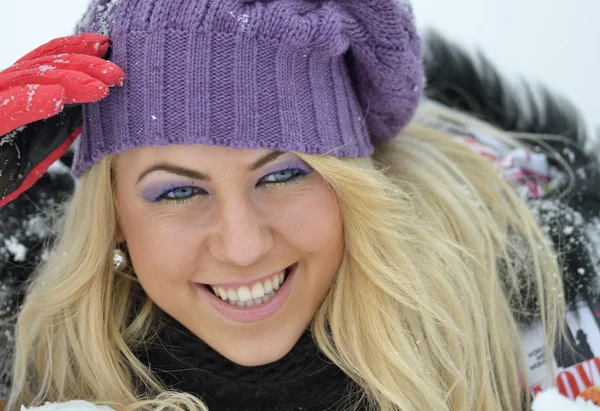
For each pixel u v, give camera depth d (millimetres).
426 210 2229
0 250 2377
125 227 1893
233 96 1668
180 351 2129
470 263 2250
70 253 2037
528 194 2533
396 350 2045
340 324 2057
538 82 2969
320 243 1879
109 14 1746
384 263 1998
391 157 2285
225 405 2152
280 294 1955
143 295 2199
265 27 1665
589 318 2303
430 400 2035
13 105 1612
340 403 2148
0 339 2318
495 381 2188
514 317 2309
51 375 2158
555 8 3123
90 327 2070
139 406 2043
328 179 1827
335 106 1827
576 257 2375
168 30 1659
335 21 1711
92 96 1637
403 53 1845
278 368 2092
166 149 1701
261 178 1787
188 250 1813
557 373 2232
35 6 3023
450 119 2783
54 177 2486
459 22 3150
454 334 2105
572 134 2730
